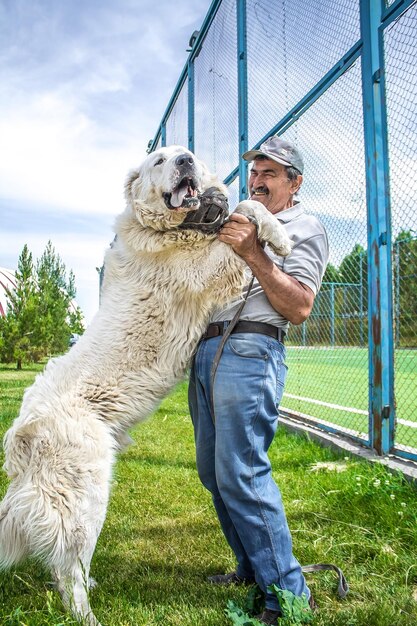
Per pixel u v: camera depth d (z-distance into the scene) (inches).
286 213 113.7
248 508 93.9
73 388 111.8
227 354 98.5
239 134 272.8
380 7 165.8
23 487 102.0
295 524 132.8
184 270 116.0
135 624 92.6
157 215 119.2
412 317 177.5
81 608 96.9
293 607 87.6
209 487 109.2
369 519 129.7
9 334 821.9
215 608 97.7
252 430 95.7
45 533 99.4
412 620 90.0
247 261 97.3
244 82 271.3
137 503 156.6
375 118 168.1
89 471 103.9
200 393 106.7
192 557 122.6
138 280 121.1
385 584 102.7
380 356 170.1
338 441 200.4
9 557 103.2
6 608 99.9
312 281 102.9
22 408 110.6
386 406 171.5
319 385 357.1
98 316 122.9
